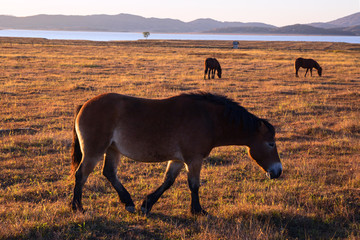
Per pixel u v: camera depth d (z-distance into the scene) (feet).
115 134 15.87
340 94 56.59
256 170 23.86
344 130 35.37
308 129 34.99
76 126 16.29
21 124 35.40
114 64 99.19
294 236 15.30
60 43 247.29
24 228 14.46
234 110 16.08
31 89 56.54
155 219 16.24
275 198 18.84
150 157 16.07
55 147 27.73
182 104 15.85
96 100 16.12
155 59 119.65
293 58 135.95
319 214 17.08
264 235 14.42
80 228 14.85
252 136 16.72
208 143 15.94
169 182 17.01
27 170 22.53
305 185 20.86
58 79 68.80
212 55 147.64
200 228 15.19
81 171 16.03
